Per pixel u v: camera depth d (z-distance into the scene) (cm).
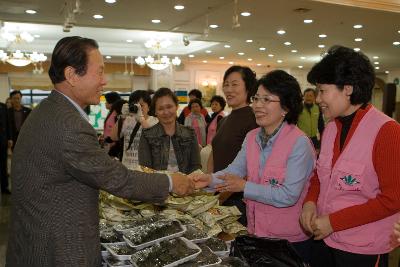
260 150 161
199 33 719
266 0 480
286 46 865
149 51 994
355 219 123
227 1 488
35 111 123
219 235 160
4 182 541
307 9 524
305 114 574
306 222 137
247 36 745
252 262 135
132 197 124
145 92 356
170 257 125
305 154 149
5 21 600
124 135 351
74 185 117
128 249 133
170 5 515
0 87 1041
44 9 530
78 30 764
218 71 1237
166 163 234
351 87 128
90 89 123
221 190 158
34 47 871
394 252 308
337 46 137
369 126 127
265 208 155
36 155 113
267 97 152
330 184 134
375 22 609
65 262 112
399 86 1363
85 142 114
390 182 118
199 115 610
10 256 124
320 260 157
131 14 569
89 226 118
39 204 114
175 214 159
